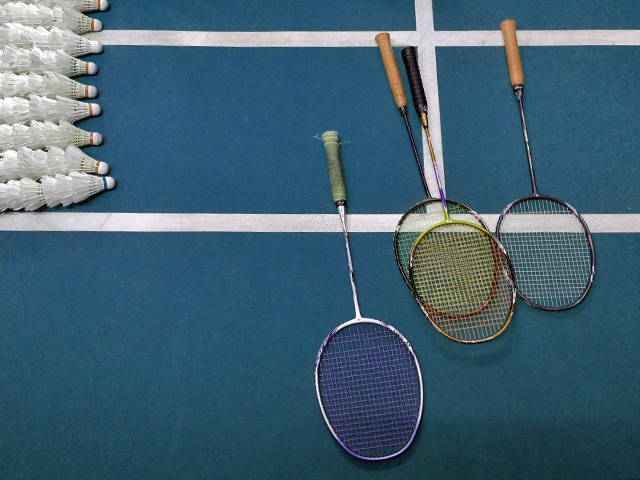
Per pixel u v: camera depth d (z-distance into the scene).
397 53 2.19
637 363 2.01
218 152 2.13
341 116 2.15
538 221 2.08
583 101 2.17
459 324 2.03
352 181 2.11
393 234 2.08
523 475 1.96
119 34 2.19
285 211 2.09
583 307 2.04
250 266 2.06
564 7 2.22
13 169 2.06
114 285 2.05
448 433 1.98
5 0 2.16
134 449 1.97
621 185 2.12
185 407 1.99
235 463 1.96
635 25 2.21
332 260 2.07
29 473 1.96
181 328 2.03
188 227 2.08
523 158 2.13
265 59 2.19
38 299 2.04
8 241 2.07
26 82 2.11
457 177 2.12
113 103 2.15
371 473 1.96
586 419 1.98
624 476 1.96
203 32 2.20
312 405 1.99
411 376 2.00
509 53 2.15
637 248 2.08
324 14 2.21
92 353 2.02
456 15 2.21
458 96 2.16
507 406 1.99
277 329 2.03
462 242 2.07
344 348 2.02
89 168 2.08
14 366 2.01
